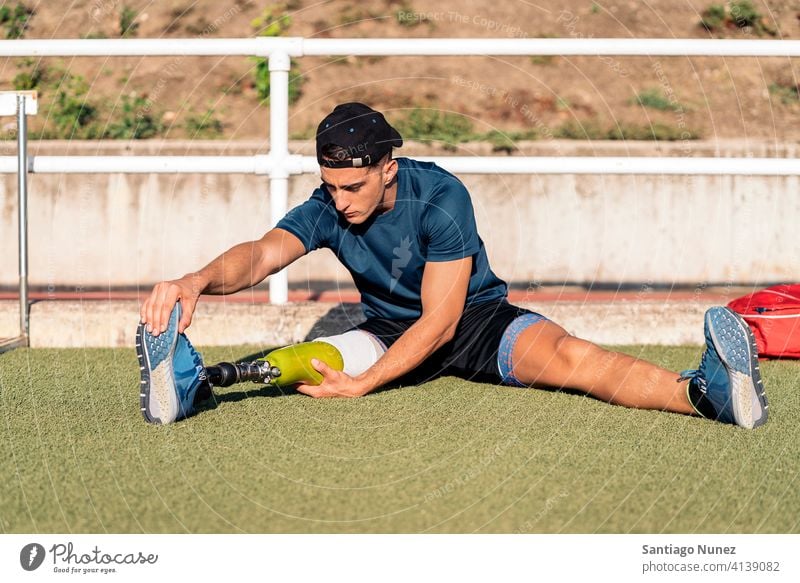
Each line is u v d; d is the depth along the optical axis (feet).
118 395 18.40
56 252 37.47
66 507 12.47
